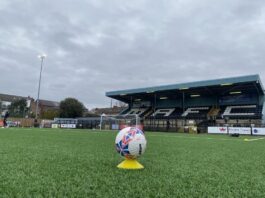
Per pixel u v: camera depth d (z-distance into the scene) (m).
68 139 10.08
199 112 39.78
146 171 3.38
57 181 2.68
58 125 40.78
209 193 2.42
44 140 9.03
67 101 57.19
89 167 3.54
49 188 2.41
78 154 4.99
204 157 5.23
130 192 2.35
